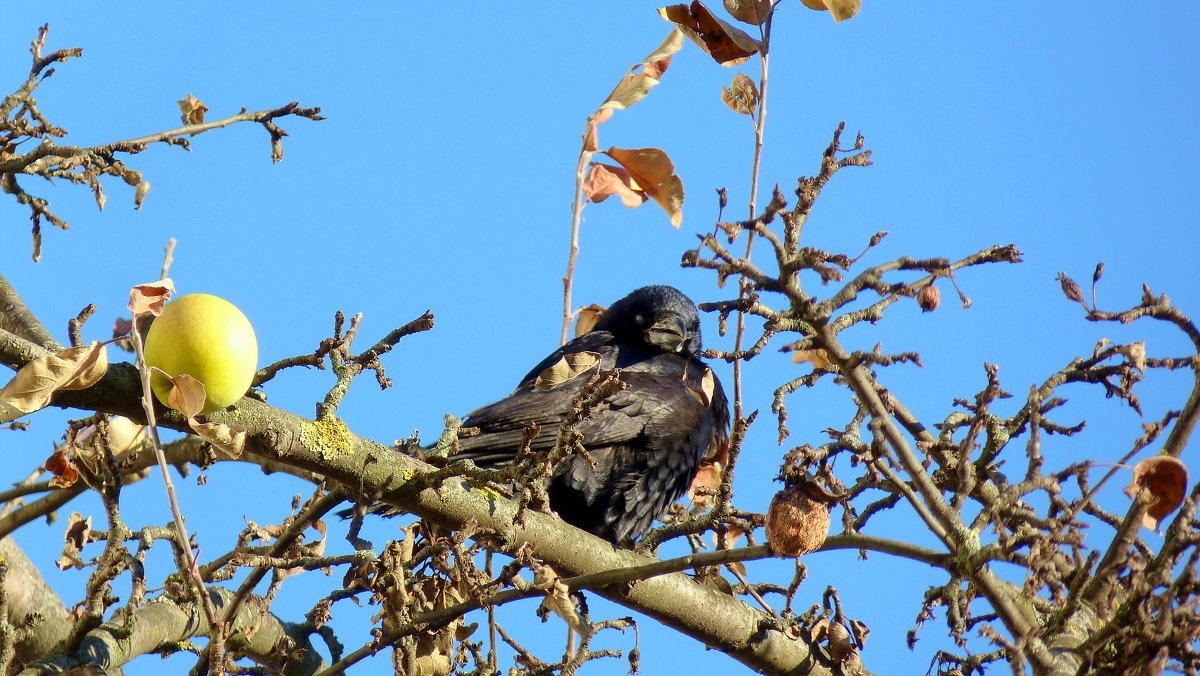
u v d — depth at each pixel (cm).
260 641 1120
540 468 812
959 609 819
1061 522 743
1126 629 725
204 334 748
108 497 859
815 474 819
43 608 1076
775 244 748
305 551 962
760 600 1103
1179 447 903
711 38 1081
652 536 1106
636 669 938
